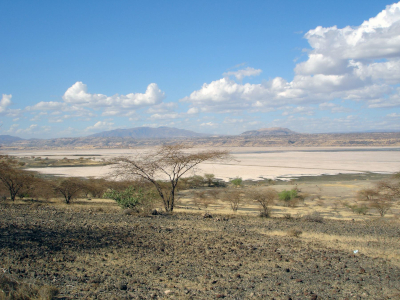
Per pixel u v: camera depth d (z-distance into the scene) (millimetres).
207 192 56938
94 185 43969
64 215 19641
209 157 25797
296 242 14203
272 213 32344
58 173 89500
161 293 7184
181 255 11000
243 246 12750
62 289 7016
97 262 9547
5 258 8961
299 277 9008
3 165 33719
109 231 14500
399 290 7961
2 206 24547
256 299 7070
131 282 7871
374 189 53312
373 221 26547
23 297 6137
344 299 7277
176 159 25656
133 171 26000
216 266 9836
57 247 10828
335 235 16859
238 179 71250
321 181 77375
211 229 17141
